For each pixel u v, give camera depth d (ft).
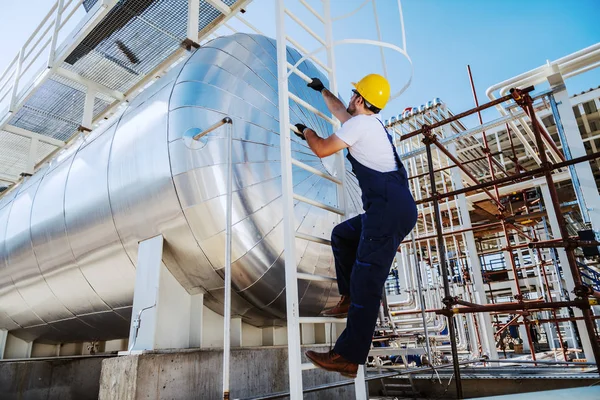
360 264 7.79
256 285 12.84
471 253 28.53
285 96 9.82
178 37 20.66
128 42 21.25
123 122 15.07
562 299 29.73
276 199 12.62
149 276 12.55
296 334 8.23
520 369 20.98
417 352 16.78
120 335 18.12
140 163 13.23
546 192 27.25
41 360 19.47
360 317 7.64
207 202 12.03
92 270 15.16
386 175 8.15
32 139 28.63
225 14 20.61
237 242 12.13
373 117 8.68
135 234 13.43
